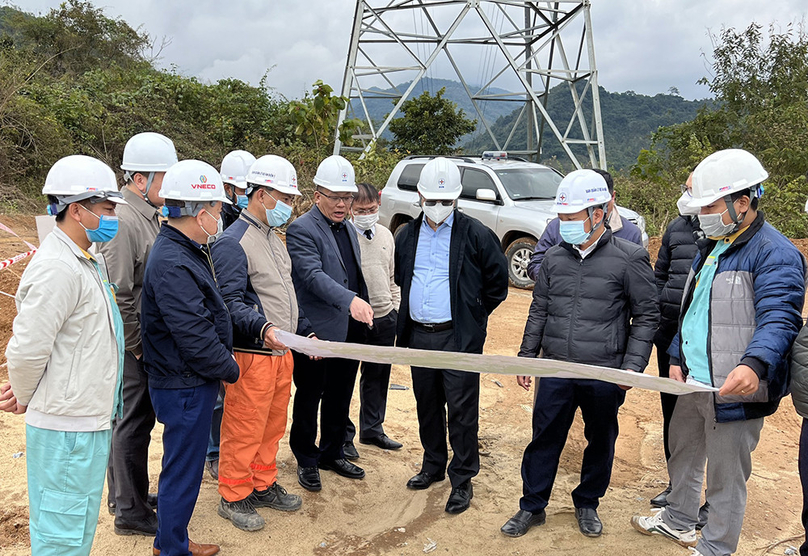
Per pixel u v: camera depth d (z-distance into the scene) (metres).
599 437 3.69
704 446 3.54
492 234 4.08
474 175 11.11
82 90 18.58
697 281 3.35
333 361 4.24
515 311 8.92
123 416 3.35
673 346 3.58
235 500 3.70
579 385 3.62
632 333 3.60
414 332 4.13
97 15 27.98
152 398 3.14
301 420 4.13
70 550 2.72
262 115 22.14
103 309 2.73
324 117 15.35
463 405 3.97
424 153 26.39
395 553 3.60
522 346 3.94
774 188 14.29
